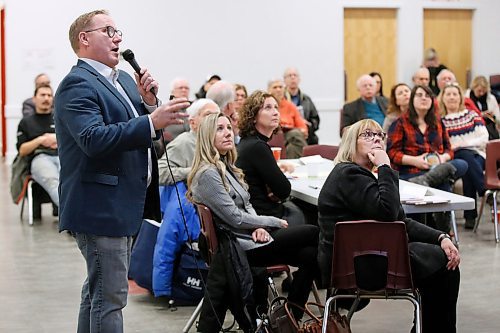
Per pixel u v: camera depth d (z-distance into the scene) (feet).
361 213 13.33
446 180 22.36
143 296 18.44
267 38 44.24
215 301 14.05
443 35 47.83
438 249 13.21
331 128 45.68
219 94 20.89
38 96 27.63
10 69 41.55
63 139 11.41
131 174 11.57
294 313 14.52
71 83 11.23
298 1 44.45
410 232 13.67
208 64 43.57
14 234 25.82
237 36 43.80
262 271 14.67
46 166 27.30
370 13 46.19
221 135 14.82
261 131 16.93
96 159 11.29
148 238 18.02
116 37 11.76
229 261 13.91
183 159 18.34
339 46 45.29
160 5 42.68
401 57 46.62
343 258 12.69
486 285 18.94
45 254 22.98
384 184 13.23
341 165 13.70
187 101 11.14
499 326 15.94
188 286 17.43
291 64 44.70
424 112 23.11
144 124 10.95
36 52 41.63
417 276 13.04
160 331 15.93
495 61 48.62
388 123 26.78
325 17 44.93
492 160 23.88
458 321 16.28
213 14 43.39
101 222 11.30
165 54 42.96
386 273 12.62
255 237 14.64
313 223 18.24
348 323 13.46
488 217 27.04
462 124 26.20
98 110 11.23
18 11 41.34
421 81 38.17
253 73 44.21
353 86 46.44
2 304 18.03
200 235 14.73
